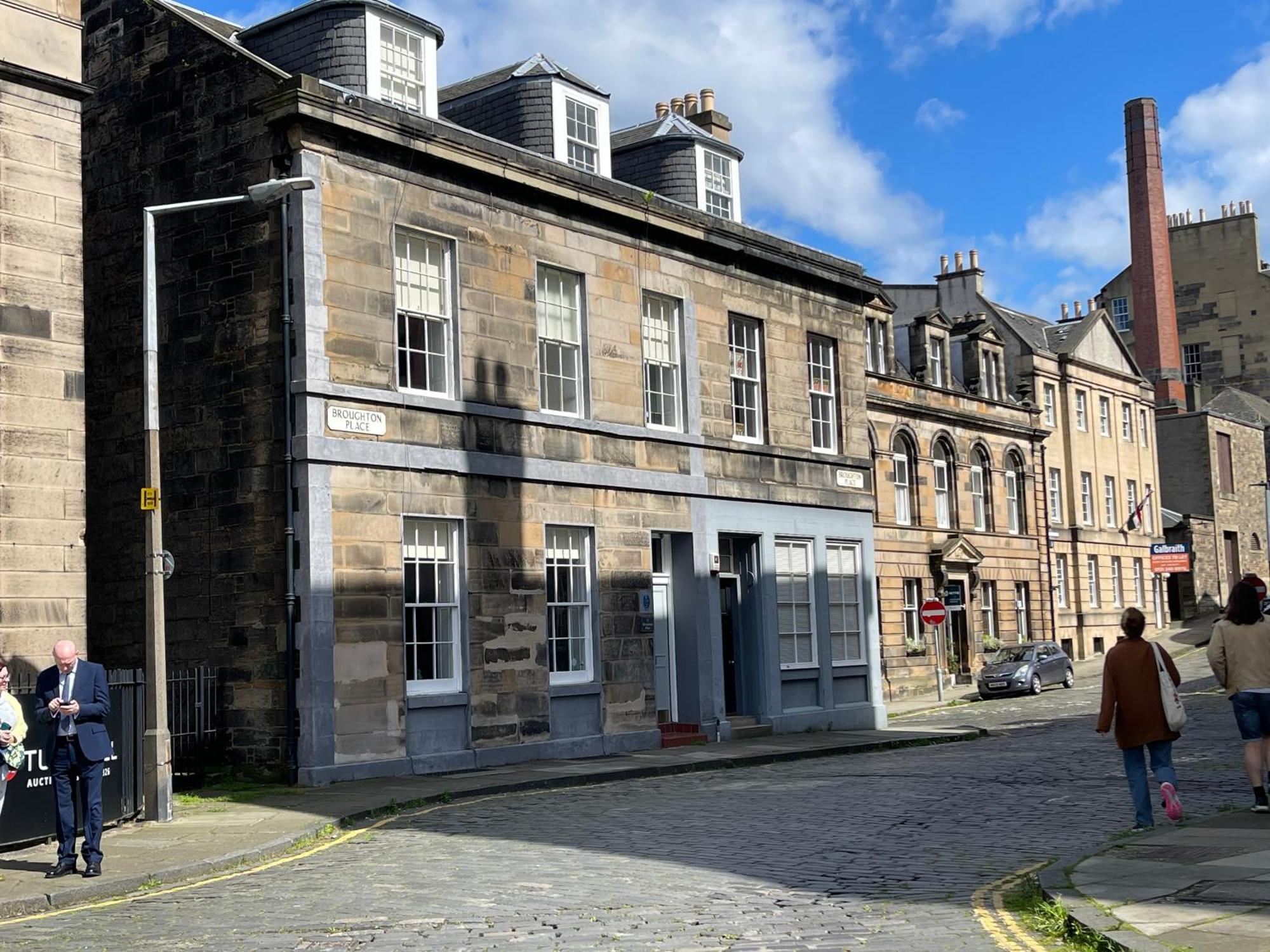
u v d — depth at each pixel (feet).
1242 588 42.65
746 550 90.02
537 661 72.54
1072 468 185.16
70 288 54.34
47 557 52.49
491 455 70.85
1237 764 60.95
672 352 85.10
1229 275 265.54
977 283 181.27
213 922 31.89
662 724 82.02
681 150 92.79
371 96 69.92
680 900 32.40
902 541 141.90
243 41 74.28
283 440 63.16
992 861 37.29
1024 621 165.99
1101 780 56.29
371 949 27.78
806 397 95.50
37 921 33.58
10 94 52.95
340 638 62.80
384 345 66.39
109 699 40.27
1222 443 231.09
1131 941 25.12
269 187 50.26
